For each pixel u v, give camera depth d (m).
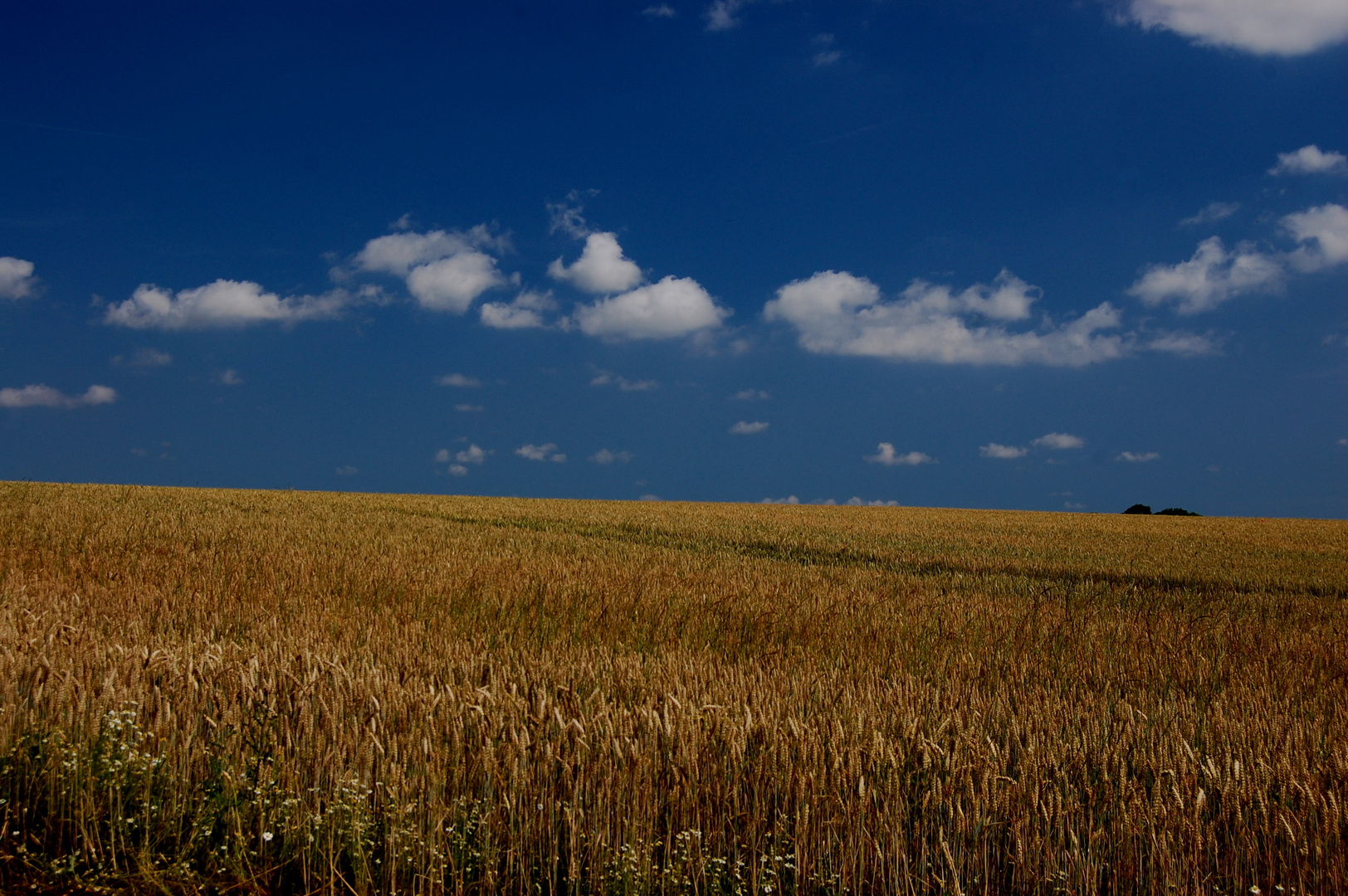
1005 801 3.79
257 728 4.11
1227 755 4.42
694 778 3.75
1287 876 3.42
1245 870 3.49
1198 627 9.28
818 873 3.41
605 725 4.11
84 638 5.79
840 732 4.27
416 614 8.22
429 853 3.30
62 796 3.51
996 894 3.40
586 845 3.46
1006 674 6.75
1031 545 22.42
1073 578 15.18
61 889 3.22
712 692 5.13
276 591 8.91
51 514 15.95
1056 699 5.77
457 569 10.82
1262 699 6.07
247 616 7.48
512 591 9.31
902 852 3.44
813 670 6.37
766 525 25.25
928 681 6.41
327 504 25.12
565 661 5.95
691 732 4.09
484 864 3.32
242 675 4.59
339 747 3.92
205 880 3.31
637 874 3.24
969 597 11.23
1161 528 32.97
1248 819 3.78
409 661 5.62
